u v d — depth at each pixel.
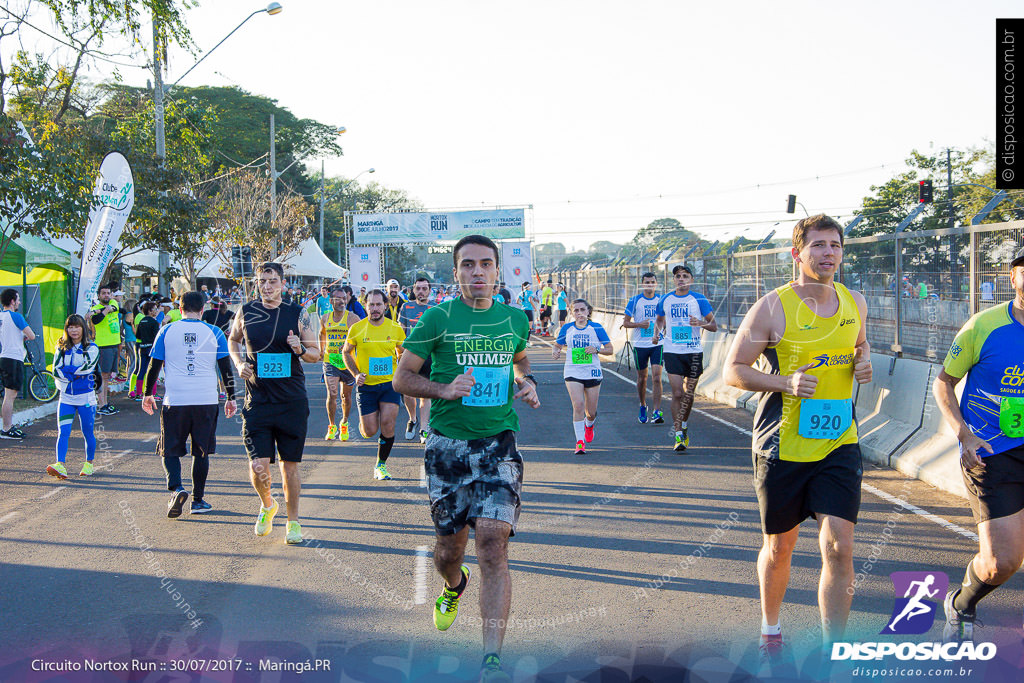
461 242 3.61
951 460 6.94
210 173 33.84
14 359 10.59
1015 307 3.61
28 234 13.65
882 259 9.62
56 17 14.05
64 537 5.71
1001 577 3.48
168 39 15.19
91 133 16.62
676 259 15.44
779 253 11.49
